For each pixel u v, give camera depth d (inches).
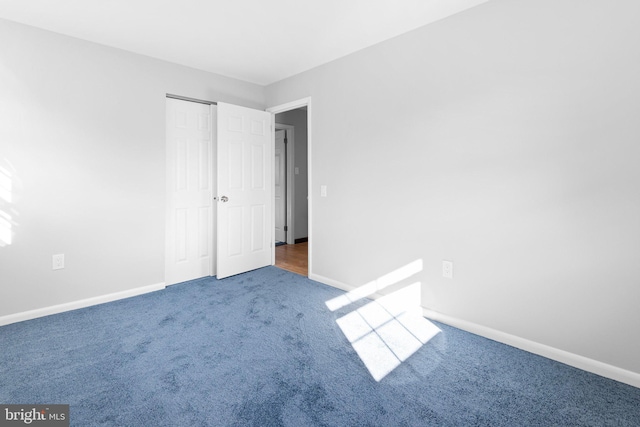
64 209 104.6
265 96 159.0
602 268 70.1
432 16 92.7
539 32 76.1
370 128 113.7
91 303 109.9
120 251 116.5
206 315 102.2
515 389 66.0
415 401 62.2
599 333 71.0
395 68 105.3
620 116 66.9
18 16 92.7
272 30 101.7
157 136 124.1
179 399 62.5
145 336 88.0
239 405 60.9
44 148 100.5
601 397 63.6
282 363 75.3
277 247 208.8
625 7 65.5
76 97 105.7
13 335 87.9
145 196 121.7
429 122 97.1
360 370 72.6
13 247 96.3
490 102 84.5
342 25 98.4
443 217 95.3
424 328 93.4
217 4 87.6
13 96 95.1
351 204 121.8
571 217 73.5
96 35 104.7
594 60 69.3
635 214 66.0
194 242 139.1
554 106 74.7
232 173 142.1
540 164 77.2
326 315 102.5
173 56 122.0
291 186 218.8
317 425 56.0
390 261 110.0
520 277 81.4
